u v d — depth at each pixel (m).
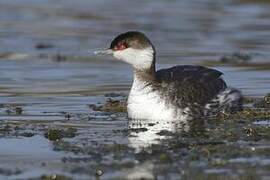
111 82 21.89
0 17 34.00
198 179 12.72
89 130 16.31
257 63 24.62
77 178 12.85
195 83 17.47
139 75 17.28
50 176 12.84
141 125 16.73
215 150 14.38
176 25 32.09
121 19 33.56
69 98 19.75
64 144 15.02
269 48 27.48
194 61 24.91
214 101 17.52
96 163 13.66
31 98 19.72
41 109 18.50
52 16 34.41
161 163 13.62
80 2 38.53
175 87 17.14
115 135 15.80
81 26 31.92
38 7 36.84
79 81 22.00
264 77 22.36
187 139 15.33
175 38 29.30
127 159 13.91
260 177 12.82
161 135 15.72
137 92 17.20
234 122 16.94
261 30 31.05
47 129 16.44
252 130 15.87
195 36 29.77
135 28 31.34
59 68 23.97
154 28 31.36
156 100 17.00
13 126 16.73
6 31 30.72
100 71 23.55
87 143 15.11
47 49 27.33
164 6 37.22
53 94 20.22
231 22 32.81
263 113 17.72
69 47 27.67
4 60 25.25
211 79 17.89
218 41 28.78
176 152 14.32
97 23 32.62
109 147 14.70
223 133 15.81
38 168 13.48
